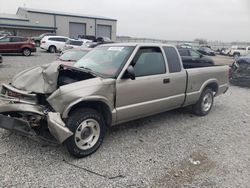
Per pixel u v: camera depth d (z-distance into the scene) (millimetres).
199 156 4414
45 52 29922
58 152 4293
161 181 3621
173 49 5680
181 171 3900
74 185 3447
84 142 4152
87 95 3992
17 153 4191
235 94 9969
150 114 5262
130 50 4859
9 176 3559
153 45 5223
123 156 4281
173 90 5527
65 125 3791
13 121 3971
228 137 5340
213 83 6770
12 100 4121
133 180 3617
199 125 5992
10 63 17688
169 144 4840
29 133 3896
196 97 6238
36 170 3740
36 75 4246
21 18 52812
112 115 4445
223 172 3920
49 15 54312
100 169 3857
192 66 6852
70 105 3846
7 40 23484
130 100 4688
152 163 4098
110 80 4340
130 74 4469
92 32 59938
